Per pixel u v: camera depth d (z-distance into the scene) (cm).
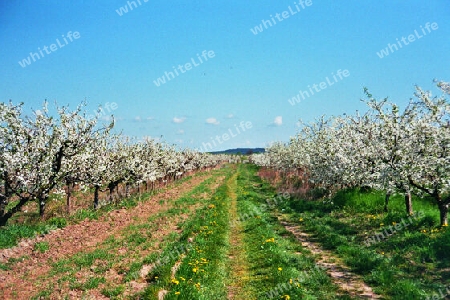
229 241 1633
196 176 5778
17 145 1634
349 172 2211
